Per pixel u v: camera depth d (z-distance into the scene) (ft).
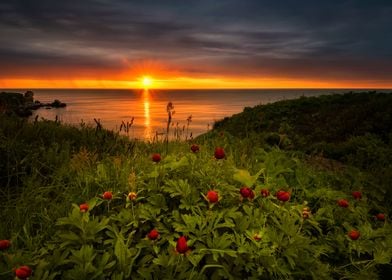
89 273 8.27
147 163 14.99
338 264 11.17
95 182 12.85
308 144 39.01
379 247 11.03
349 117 50.01
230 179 13.09
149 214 10.54
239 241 9.70
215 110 529.45
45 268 8.35
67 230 10.11
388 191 17.84
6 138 16.70
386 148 30.89
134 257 8.58
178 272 8.75
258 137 24.04
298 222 12.29
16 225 10.29
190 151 17.39
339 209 13.65
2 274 7.91
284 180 14.73
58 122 23.12
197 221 9.93
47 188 12.66
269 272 9.27
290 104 66.54
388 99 49.65
